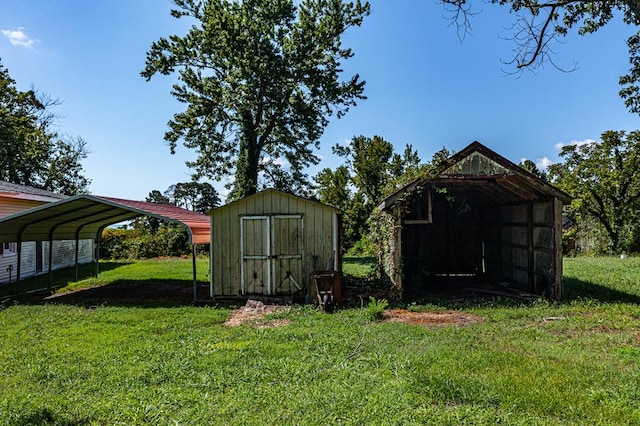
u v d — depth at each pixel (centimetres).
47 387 447
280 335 638
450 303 906
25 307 905
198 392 422
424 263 1405
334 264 1022
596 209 2530
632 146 2320
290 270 1013
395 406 376
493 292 1045
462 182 985
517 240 1138
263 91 2178
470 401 390
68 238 1316
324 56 2327
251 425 350
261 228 1017
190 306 920
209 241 1055
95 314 825
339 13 2245
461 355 518
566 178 2583
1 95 2720
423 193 1247
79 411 382
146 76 2155
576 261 1758
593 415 358
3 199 1323
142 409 382
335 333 641
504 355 515
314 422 351
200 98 2217
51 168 3086
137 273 1583
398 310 851
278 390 421
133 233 2589
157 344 598
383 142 2081
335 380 444
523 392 400
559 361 501
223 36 2020
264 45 2036
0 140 2550
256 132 2389
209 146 2323
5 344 612
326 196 2377
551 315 767
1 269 1339
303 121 2352
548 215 953
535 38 1007
